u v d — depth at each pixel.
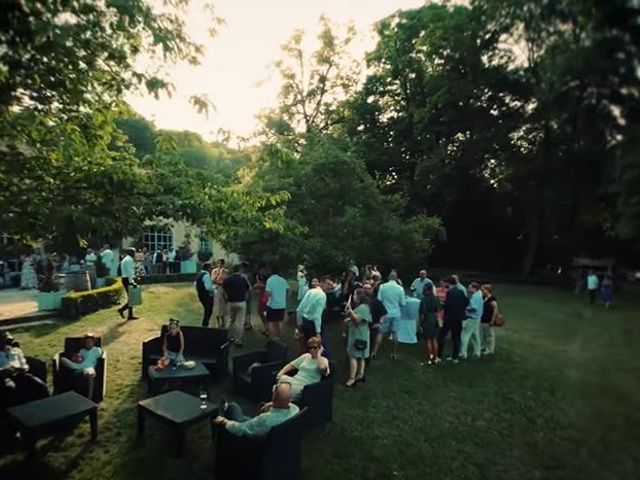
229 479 4.84
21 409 5.57
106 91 5.32
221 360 8.04
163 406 5.82
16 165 4.82
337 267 12.77
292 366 6.72
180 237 25.78
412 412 6.80
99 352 7.06
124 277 12.41
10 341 6.51
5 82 4.01
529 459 3.39
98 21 4.50
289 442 4.87
